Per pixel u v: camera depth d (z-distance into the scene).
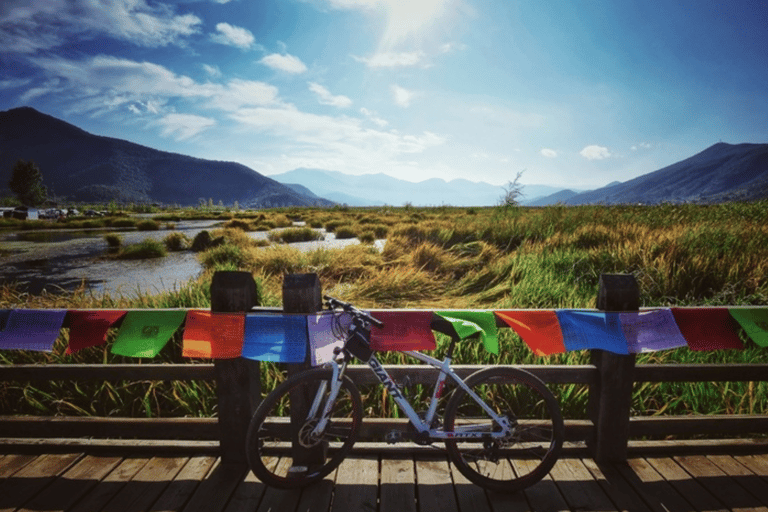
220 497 2.64
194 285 5.94
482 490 2.72
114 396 3.90
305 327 2.65
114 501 2.61
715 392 3.84
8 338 2.71
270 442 3.11
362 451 3.07
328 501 2.60
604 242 10.50
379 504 2.59
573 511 2.54
